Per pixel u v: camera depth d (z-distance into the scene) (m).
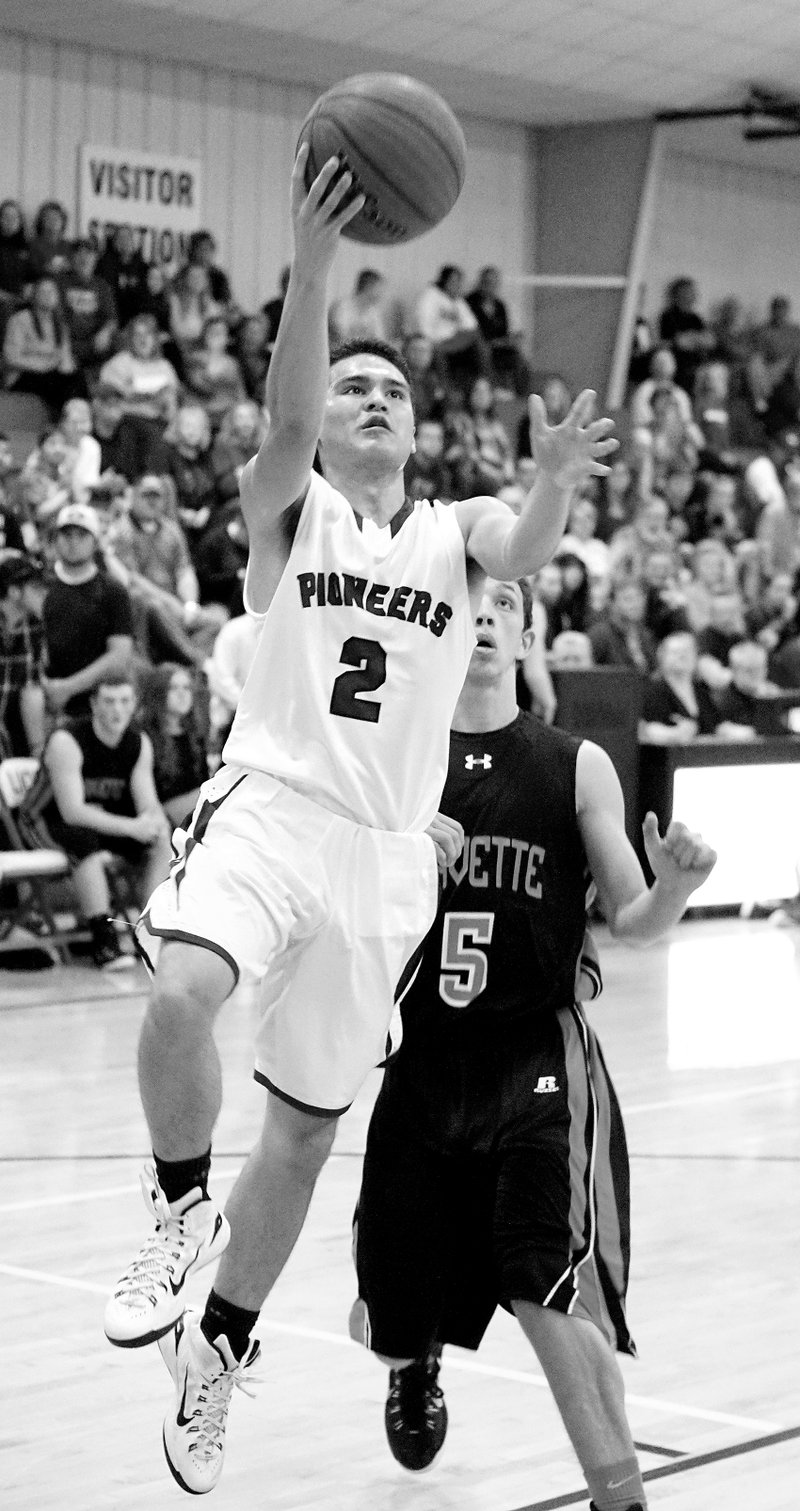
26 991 10.94
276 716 3.68
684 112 20.20
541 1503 4.32
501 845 4.05
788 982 11.85
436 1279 4.10
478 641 4.14
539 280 19.94
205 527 14.40
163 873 11.59
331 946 3.65
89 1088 8.59
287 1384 5.09
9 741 11.85
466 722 4.18
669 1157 7.58
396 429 3.75
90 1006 10.52
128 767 11.47
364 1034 3.71
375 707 3.64
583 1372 3.68
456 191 3.50
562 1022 4.07
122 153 17.92
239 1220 3.80
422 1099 4.07
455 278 18.53
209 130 18.58
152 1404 4.93
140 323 15.44
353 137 3.38
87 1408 4.89
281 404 3.45
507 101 19.91
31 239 16.45
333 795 3.63
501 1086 4.00
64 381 15.48
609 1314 3.80
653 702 14.12
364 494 3.76
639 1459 4.53
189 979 3.42
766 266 23.25
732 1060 9.50
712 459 19.45
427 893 3.74
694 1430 4.73
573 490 3.51
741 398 20.84
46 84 17.52
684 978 11.92
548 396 18.75
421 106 3.41
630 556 15.89
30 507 13.06
